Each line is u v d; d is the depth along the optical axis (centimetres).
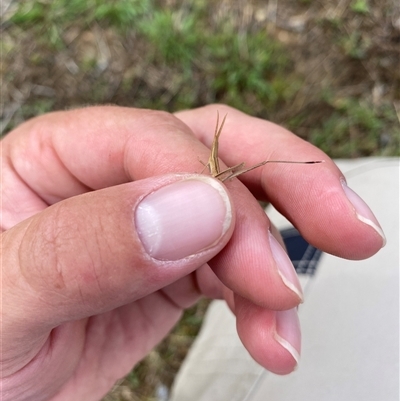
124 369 12
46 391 10
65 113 11
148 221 7
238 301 10
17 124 21
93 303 7
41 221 7
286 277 8
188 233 7
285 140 10
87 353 11
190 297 13
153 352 18
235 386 13
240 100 21
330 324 12
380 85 21
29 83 21
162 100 21
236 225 8
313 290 13
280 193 9
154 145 9
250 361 14
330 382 11
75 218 7
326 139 20
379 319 11
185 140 9
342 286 12
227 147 10
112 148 10
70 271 7
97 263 7
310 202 9
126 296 7
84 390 11
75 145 10
